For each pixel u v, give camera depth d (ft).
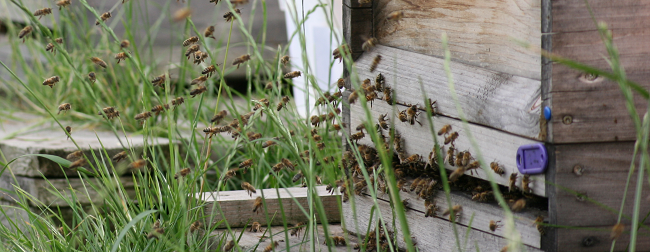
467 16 8.75
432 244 9.21
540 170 7.28
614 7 6.94
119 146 14.52
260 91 15.08
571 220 7.27
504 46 8.18
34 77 20.43
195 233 9.69
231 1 8.26
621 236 7.34
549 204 7.35
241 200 11.39
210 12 24.76
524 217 7.74
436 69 9.01
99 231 10.18
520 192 8.27
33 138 15.98
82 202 14.10
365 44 9.86
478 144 8.20
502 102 7.75
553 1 6.91
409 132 9.38
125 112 17.72
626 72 7.02
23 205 10.62
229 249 9.25
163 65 21.94
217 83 20.12
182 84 17.47
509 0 8.02
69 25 18.90
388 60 9.77
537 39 7.64
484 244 8.35
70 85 19.06
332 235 10.53
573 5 6.93
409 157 9.13
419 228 9.45
